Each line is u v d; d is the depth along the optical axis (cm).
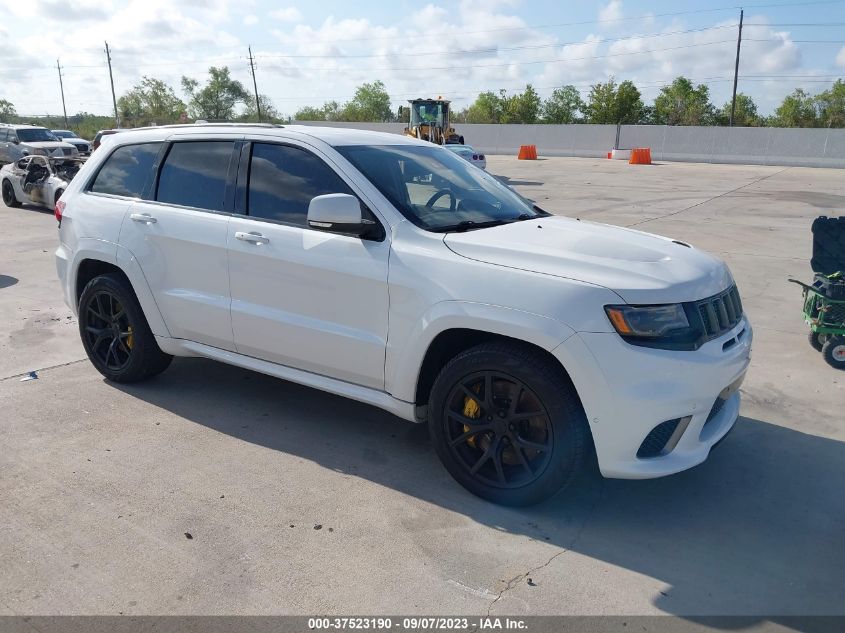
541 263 329
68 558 298
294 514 335
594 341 305
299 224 393
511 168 3069
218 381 506
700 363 312
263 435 421
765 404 481
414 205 379
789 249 1042
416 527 326
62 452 393
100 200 485
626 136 3981
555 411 318
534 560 303
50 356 556
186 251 432
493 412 337
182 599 274
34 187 1438
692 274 334
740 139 3572
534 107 7212
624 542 319
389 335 359
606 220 1358
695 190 2012
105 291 478
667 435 320
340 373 386
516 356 323
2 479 362
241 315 412
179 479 366
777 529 332
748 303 737
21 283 811
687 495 362
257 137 423
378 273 357
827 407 477
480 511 341
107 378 505
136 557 300
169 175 458
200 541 312
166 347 461
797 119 6231
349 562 299
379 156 407
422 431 431
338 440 416
